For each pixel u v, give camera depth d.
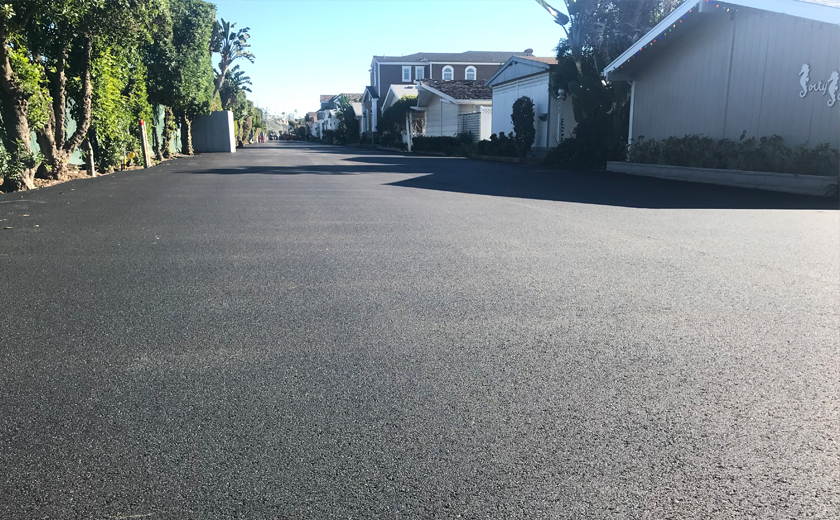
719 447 2.20
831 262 5.24
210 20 22.58
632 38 18.61
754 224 7.38
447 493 1.93
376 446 2.21
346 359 3.03
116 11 11.20
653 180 14.10
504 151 24.73
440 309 3.86
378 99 56.00
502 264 5.16
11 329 3.46
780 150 11.80
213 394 2.63
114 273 4.81
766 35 12.75
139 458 2.13
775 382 2.76
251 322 3.60
